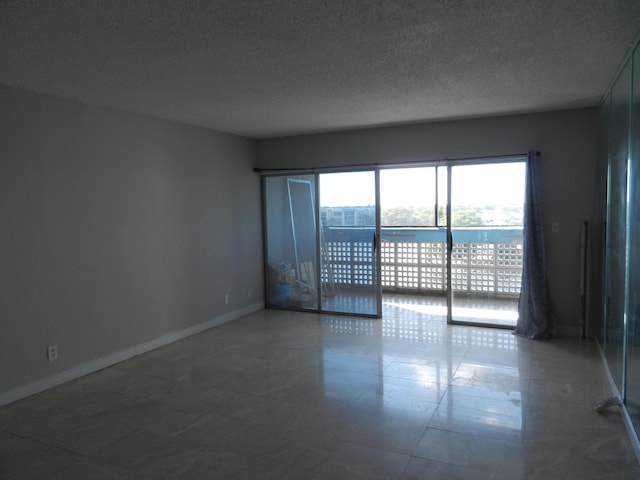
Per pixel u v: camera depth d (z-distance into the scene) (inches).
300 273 245.4
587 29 99.4
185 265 198.4
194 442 109.0
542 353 169.5
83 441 110.3
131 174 171.6
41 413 125.6
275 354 173.9
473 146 200.4
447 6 86.4
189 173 199.9
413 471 95.1
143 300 177.5
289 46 105.7
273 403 130.1
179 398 134.7
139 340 175.9
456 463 97.8
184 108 166.9
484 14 90.4
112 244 164.2
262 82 134.8
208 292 212.5
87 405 130.4
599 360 160.7
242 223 235.9
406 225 298.0
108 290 163.0
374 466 97.3
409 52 111.7
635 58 105.7
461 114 189.3
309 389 139.6
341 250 233.5
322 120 195.2
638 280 104.6
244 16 88.4
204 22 90.7
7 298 131.6
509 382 142.0
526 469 95.0
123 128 168.2
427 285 291.3
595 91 154.4
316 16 89.3
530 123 190.2
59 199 145.6
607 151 153.6
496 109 181.2
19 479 95.2
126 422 119.9
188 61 114.3
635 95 106.9
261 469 97.0
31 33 94.2
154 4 82.0
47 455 104.3
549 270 191.5
